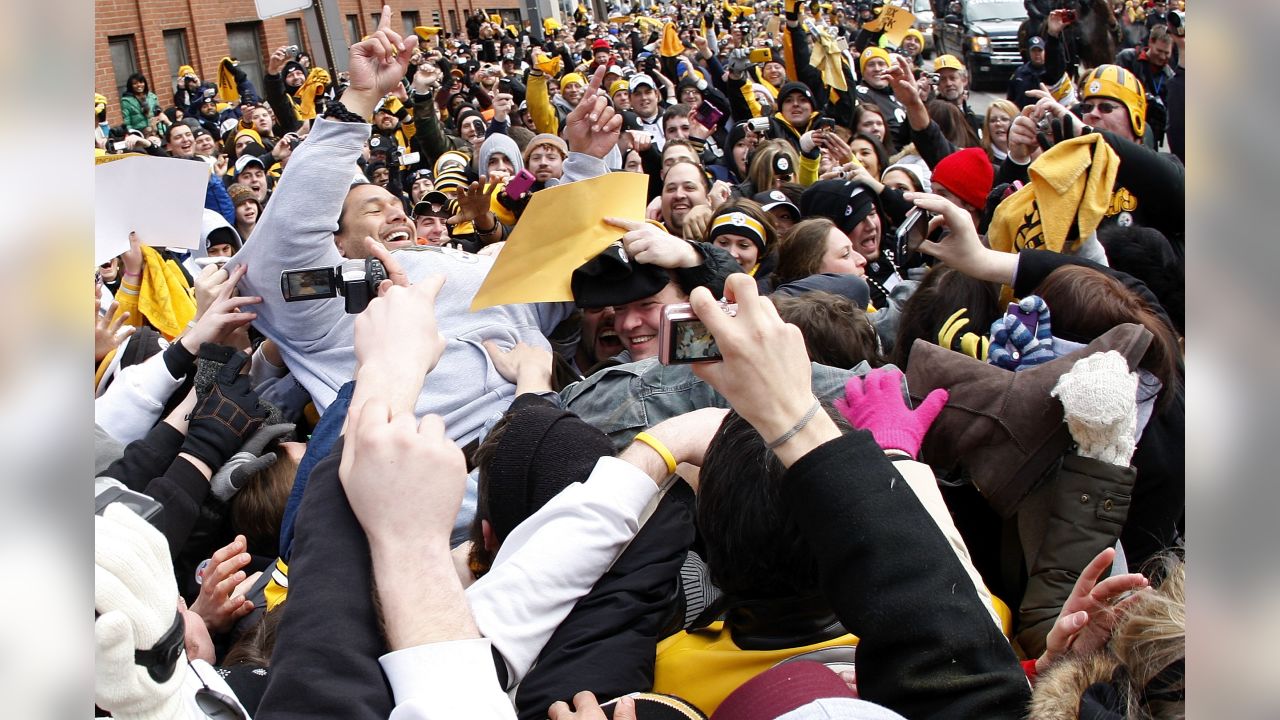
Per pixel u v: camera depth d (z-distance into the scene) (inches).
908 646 45.9
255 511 100.9
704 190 184.9
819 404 49.1
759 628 61.6
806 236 142.0
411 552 50.8
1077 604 59.0
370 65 108.8
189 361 107.1
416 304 59.5
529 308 123.0
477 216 189.9
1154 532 87.7
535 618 59.9
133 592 42.4
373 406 53.6
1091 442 75.1
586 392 99.6
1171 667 42.1
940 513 65.5
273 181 348.2
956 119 280.7
